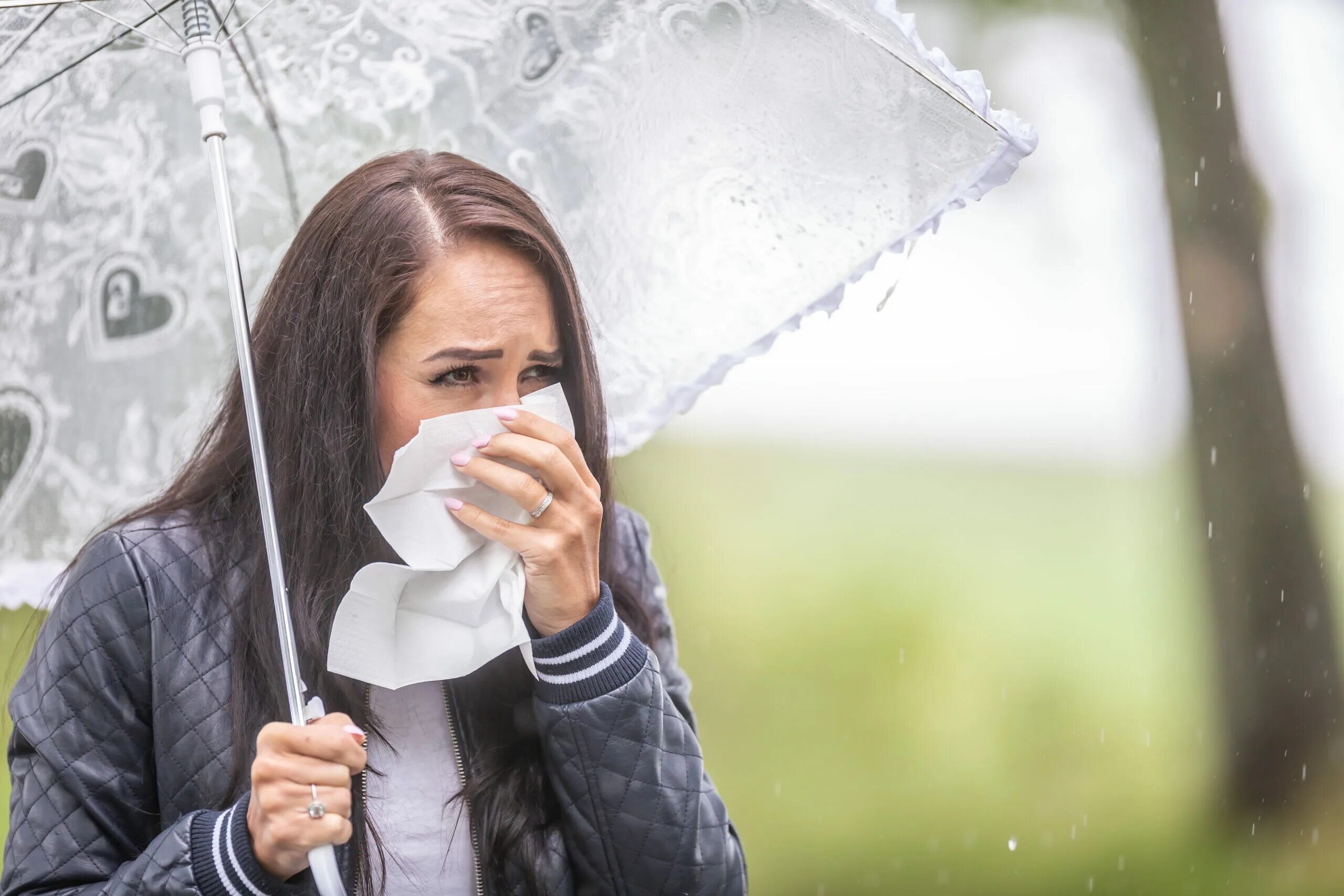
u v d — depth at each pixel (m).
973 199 7.17
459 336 6.13
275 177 7.68
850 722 30.59
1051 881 25.09
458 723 6.41
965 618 34.84
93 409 7.55
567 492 6.10
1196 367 27.56
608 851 6.32
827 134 7.40
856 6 6.82
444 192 6.30
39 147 7.14
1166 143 27.86
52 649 6.25
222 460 6.71
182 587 6.34
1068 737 29.28
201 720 6.17
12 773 6.24
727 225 7.60
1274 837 25.61
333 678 6.24
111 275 7.51
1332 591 27.00
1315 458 29.84
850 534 40.69
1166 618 34.22
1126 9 28.31
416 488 5.98
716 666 33.16
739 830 26.77
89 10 6.52
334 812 5.32
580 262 7.72
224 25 7.01
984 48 32.25
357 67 7.59
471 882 6.27
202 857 5.56
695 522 41.38
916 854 26.05
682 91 7.59
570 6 7.69
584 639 6.25
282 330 6.55
